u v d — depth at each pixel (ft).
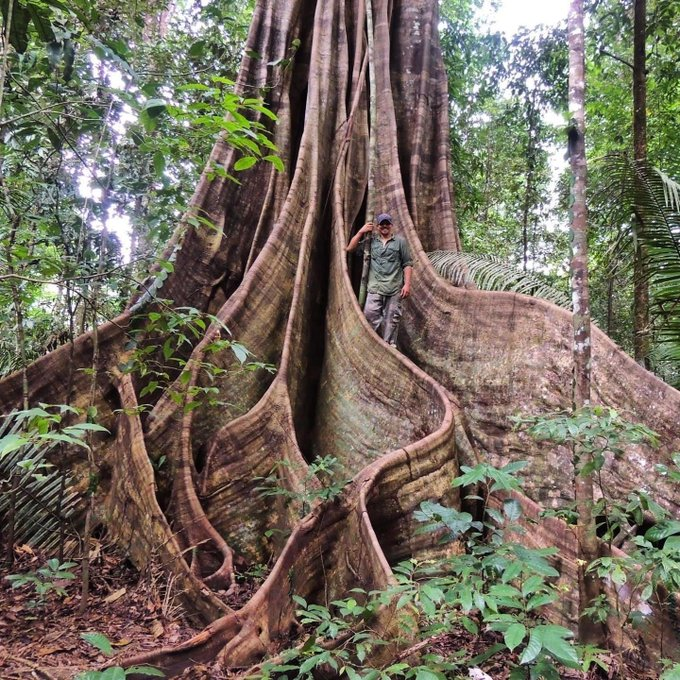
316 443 18.93
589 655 8.87
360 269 23.04
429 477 14.61
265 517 15.75
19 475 15.14
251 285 20.04
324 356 20.65
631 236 18.98
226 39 33.37
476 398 17.99
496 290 19.99
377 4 28.40
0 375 21.29
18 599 12.44
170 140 12.62
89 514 12.29
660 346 19.58
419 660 9.77
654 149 35.37
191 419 16.67
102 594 13.12
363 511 12.66
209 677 9.78
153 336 18.67
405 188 25.99
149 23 33.37
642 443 14.53
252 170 23.95
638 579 9.59
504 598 7.97
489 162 46.32
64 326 24.08
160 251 20.99
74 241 15.89
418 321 20.71
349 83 27.30
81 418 17.04
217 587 13.08
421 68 28.58
